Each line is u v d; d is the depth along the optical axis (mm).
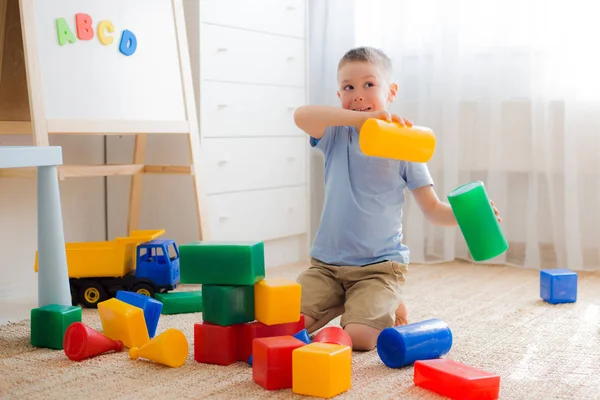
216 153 2057
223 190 2086
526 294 1808
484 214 1238
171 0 1937
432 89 2311
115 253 1701
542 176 2205
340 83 1456
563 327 1454
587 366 1179
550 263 2221
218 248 1163
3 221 1906
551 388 1063
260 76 2199
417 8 2320
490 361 1207
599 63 2107
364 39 2426
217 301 1169
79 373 1135
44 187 1369
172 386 1066
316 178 2555
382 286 1340
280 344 1059
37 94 1598
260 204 2225
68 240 2088
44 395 1028
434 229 2316
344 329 1280
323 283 1390
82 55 1712
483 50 2264
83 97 1701
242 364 1182
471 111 2305
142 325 1281
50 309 1306
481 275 2092
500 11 2217
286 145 2322
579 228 2143
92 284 1684
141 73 1841
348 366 1043
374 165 1393
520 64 2217
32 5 1606
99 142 2172
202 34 1991
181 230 2145
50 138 2027
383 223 1389
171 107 1903
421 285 1931
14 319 1544
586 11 2104
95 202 2168
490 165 2260
